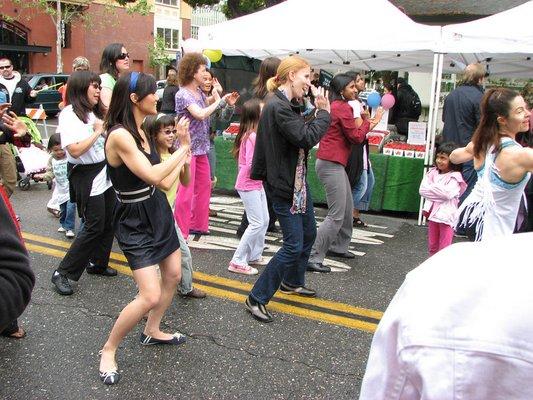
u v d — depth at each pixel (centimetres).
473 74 623
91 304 398
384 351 96
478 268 91
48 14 2847
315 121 353
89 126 398
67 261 412
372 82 1312
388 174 738
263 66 479
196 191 571
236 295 426
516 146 315
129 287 435
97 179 402
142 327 362
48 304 396
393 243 612
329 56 909
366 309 412
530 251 92
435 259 98
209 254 529
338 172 475
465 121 615
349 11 711
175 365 316
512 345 84
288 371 315
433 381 87
